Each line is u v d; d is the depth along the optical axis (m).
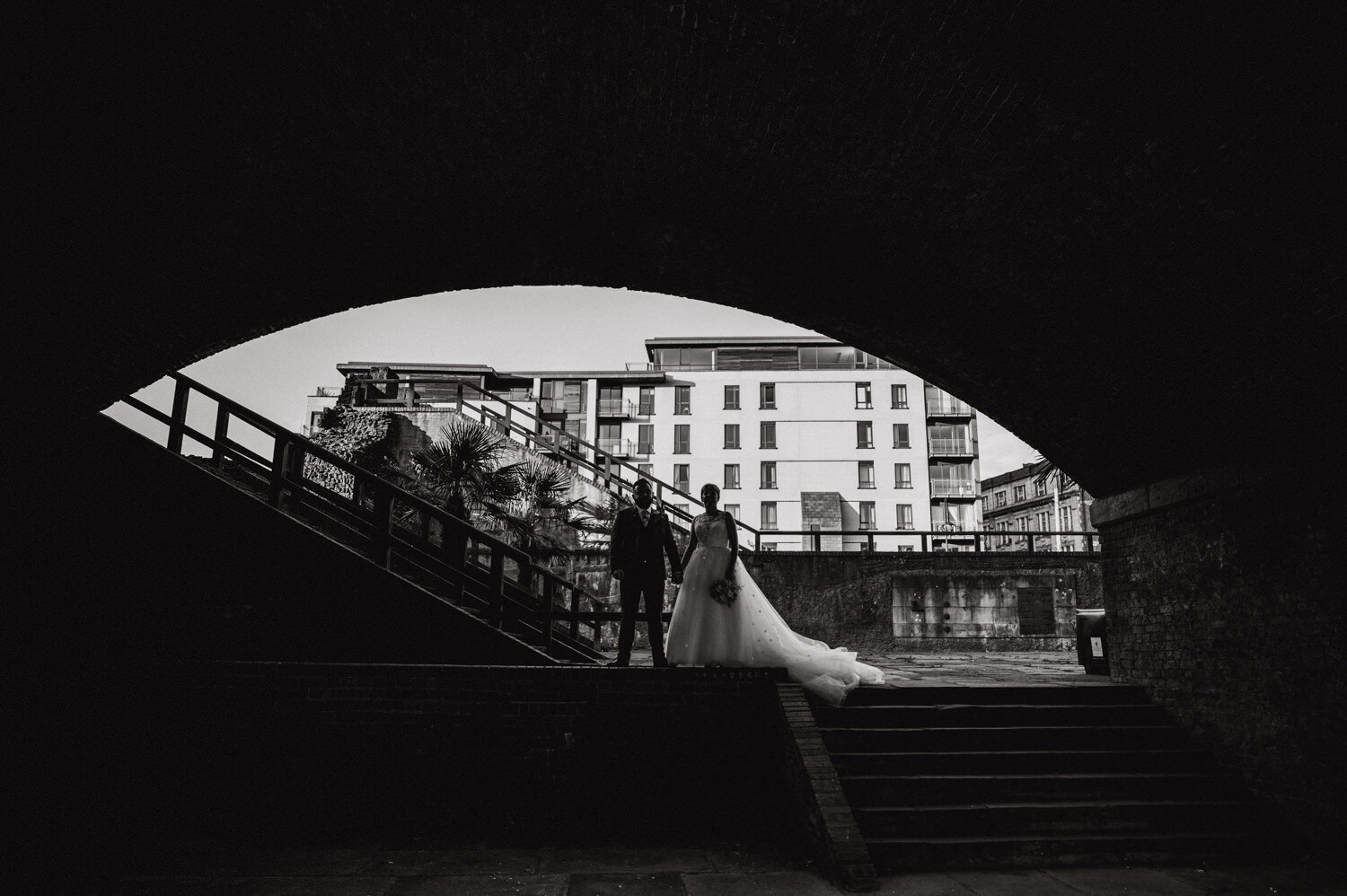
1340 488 5.48
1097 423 7.66
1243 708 6.29
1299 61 3.79
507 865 5.31
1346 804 5.35
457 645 7.47
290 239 6.75
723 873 5.12
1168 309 5.88
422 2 4.88
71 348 6.87
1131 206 5.25
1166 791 6.18
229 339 7.81
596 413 50.47
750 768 6.32
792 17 4.84
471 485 14.34
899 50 4.86
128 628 7.36
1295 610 5.83
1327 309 4.97
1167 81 4.25
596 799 6.17
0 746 6.05
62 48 4.68
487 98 5.69
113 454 7.57
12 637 7.07
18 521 7.21
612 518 18.61
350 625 7.46
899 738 6.44
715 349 52.88
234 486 7.63
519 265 7.86
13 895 4.59
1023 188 5.58
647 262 7.91
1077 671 11.15
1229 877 5.12
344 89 5.47
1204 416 6.53
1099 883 4.98
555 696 6.35
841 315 8.22
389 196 6.55
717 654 6.82
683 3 4.87
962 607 16.89
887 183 6.09
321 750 6.21
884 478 49.22
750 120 5.84
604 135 6.09
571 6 4.94
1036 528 57.50
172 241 6.28
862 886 4.72
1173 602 7.22
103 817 6.04
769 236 7.20
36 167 5.39
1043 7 4.18
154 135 5.42
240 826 6.05
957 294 7.11
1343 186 4.25
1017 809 5.67
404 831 6.05
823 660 6.94
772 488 49.38
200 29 4.80
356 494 9.85
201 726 6.23
